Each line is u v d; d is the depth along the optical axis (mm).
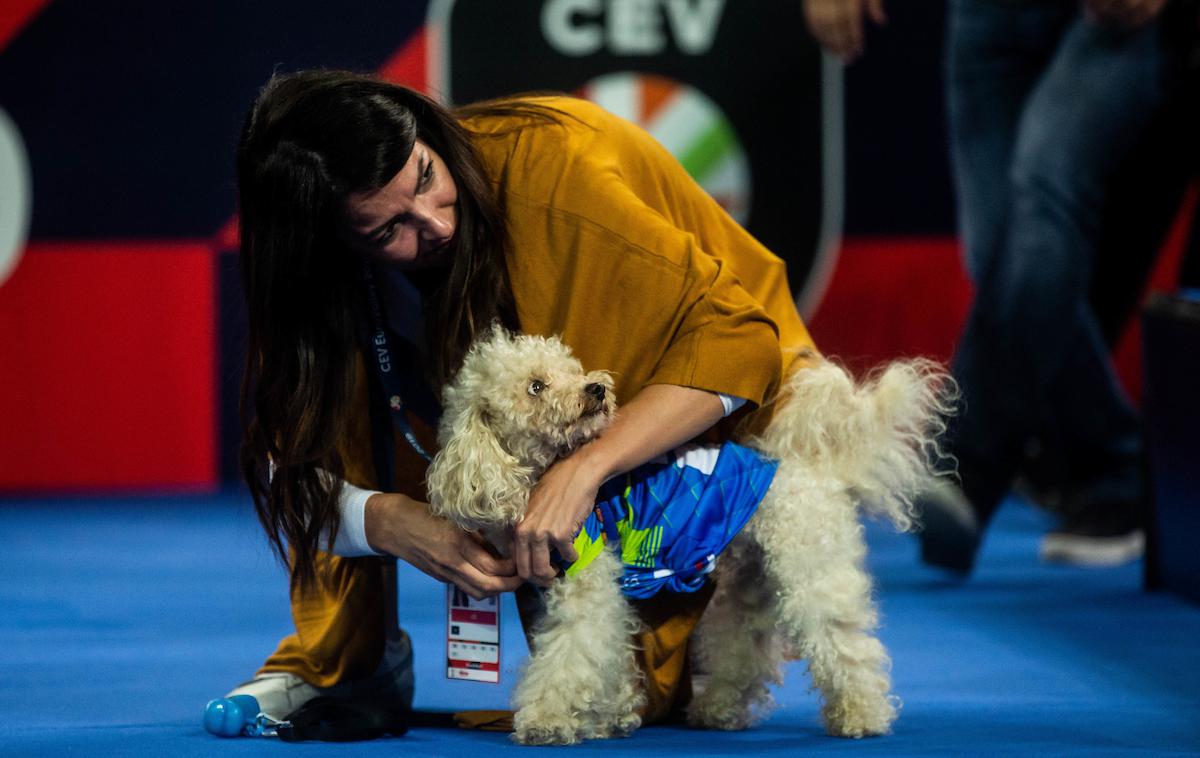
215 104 11656
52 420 11898
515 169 4188
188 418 11953
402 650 4730
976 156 9148
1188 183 9234
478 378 3963
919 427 4488
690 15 11375
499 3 11391
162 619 6859
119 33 11594
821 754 3887
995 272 8516
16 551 9305
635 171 4367
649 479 4117
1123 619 6680
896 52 11375
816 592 4125
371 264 4203
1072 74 8398
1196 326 6855
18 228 11750
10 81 11633
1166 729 4277
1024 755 3873
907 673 5434
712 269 4145
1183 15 8297
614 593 4016
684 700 4559
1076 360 8492
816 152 11430
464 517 3889
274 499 4195
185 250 11781
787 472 4230
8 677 5371
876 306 11531
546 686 3990
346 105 3787
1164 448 7289
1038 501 9391
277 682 4520
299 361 4062
